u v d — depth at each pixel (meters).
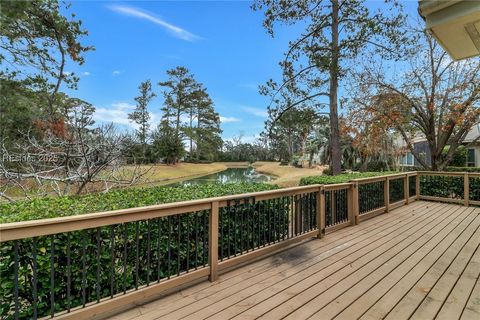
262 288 2.66
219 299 2.45
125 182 5.82
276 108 9.09
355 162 18.77
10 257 1.99
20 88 10.37
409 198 7.35
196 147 39.78
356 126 10.37
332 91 8.40
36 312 1.91
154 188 4.10
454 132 9.97
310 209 4.21
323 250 3.74
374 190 5.87
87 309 2.05
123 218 2.23
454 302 2.38
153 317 2.17
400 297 2.47
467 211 6.27
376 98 9.68
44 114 10.59
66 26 9.46
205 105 38.28
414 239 4.22
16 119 9.30
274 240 3.72
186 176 25.97
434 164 9.52
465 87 8.47
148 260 2.44
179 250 2.66
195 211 2.76
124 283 2.29
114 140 5.52
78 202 2.94
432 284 2.73
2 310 1.98
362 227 4.93
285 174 25.58
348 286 2.69
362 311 2.24
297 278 2.88
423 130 9.77
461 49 2.58
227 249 3.22
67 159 5.12
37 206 2.71
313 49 8.02
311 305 2.34
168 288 2.51
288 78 8.73
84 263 2.11
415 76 9.34
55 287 2.16
